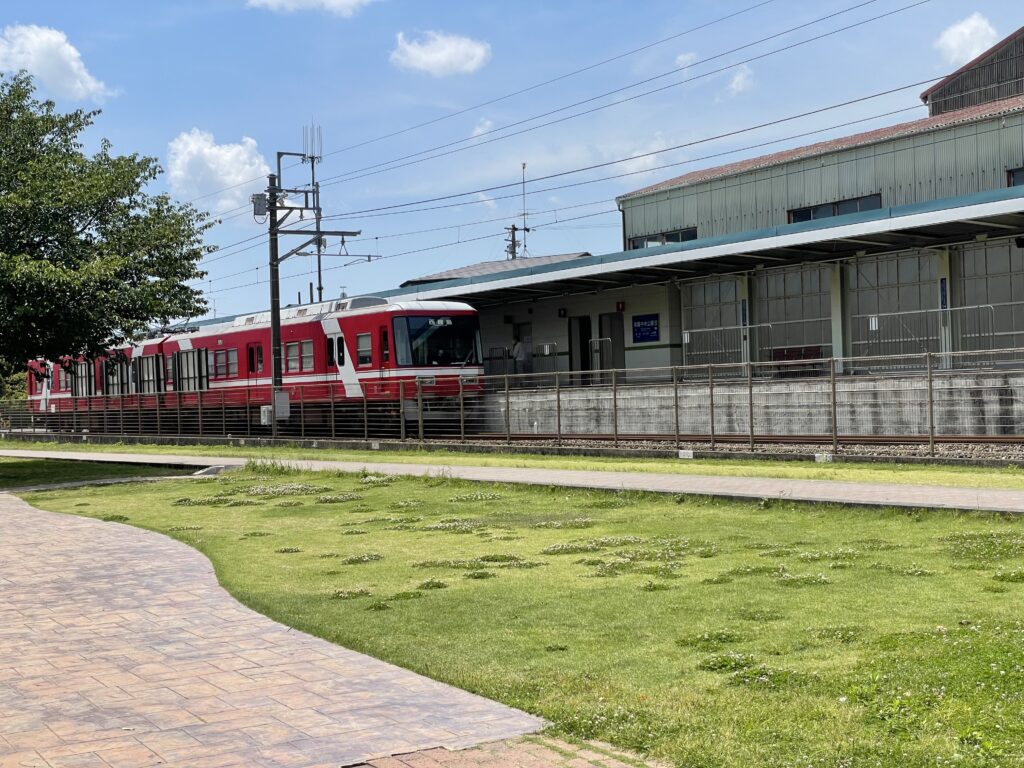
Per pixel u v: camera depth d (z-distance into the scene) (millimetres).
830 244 26188
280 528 13984
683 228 36875
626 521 13133
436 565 10477
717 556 10258
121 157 28641
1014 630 6465
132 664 6934
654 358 32969
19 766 5008
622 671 6332
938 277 25797
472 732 5332
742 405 23109
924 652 6129
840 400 21344
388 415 30578
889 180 30609
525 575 9711
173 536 13430
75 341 25844
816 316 28906
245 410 36188
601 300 34688
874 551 10031
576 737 5234
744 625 7293
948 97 42812
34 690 6379
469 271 47438
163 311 27281
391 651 7023
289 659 6922
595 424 26344
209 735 5375
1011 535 10219
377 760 4926
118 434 41875
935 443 19391
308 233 35375
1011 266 24375
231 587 9641
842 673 5910
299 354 34500
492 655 6840
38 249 26109
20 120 27891
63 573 10734
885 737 4914
